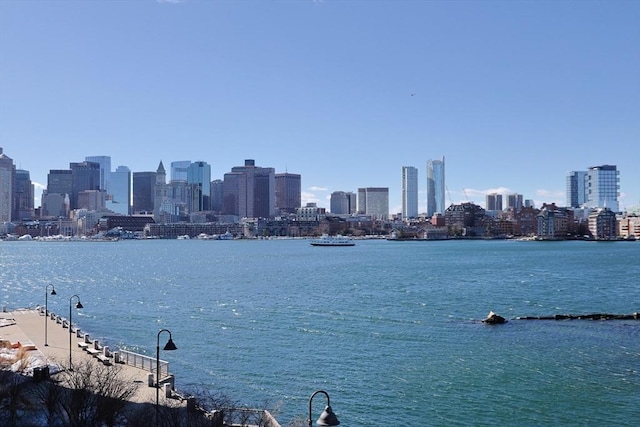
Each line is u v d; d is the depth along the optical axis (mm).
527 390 65125
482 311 119625
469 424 56125
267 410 56500
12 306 141125
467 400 62281
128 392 51312
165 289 169125
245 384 68750
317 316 113938
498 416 57938
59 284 194125
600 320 107750
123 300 146625
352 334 95500
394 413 58969
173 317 117312
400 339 91250
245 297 146125
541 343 87562
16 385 52719
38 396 51781
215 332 99750
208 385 68375
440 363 76312
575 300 137000
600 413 58406
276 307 127250
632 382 67438
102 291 169125
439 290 157375
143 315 121062
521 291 154500
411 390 65625
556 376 70062
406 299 138625
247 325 105500
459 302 133125
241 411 52938
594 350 82750
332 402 62188
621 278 189625
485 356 79688
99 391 49000
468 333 95562
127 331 103188
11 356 71500
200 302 138625
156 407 49375
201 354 83562
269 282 184500
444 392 64812
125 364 69688
